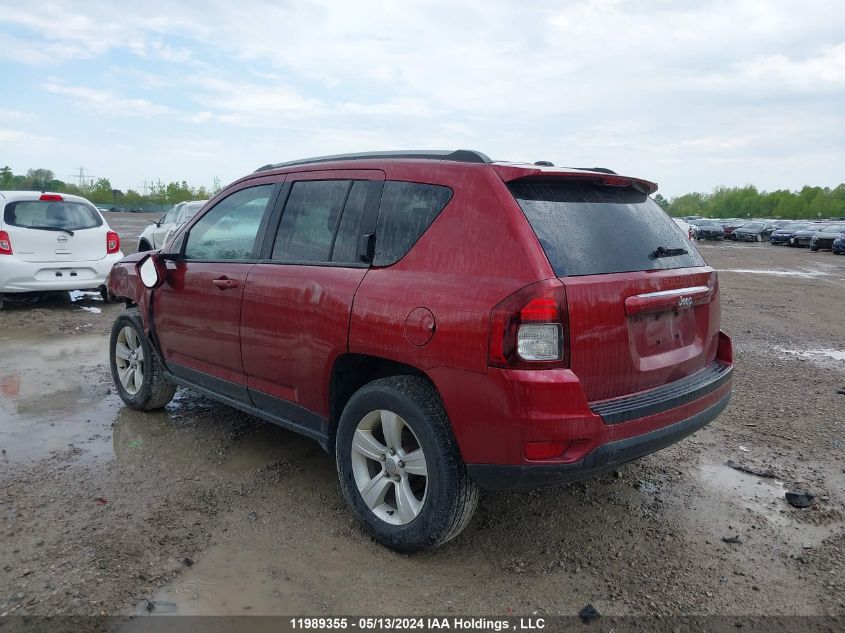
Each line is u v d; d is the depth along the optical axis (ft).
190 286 14.38
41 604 8.88
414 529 10.03
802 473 13.96
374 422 10.82
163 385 16.48
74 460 13.82
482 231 9.59
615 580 9.87
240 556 10.27
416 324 9.70
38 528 10.91
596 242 9.93
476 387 9.10
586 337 9.07
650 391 10.10
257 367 12.75
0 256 29.81
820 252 115.03
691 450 15.19
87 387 19.26
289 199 12.87
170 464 13.70
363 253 10.91
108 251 32.73
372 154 12.02
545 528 11.39
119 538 10.65
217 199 14.75
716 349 12.16
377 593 9.42
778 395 19.69
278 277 12.14
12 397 18.17
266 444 14.90
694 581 9.89
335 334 10.89
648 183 11.52
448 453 9.62
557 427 8.78
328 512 11.76
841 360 24.61
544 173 9.88
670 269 10.75
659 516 11.94
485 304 9.04
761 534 11.36
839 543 11.10
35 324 28.53
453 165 10.39
